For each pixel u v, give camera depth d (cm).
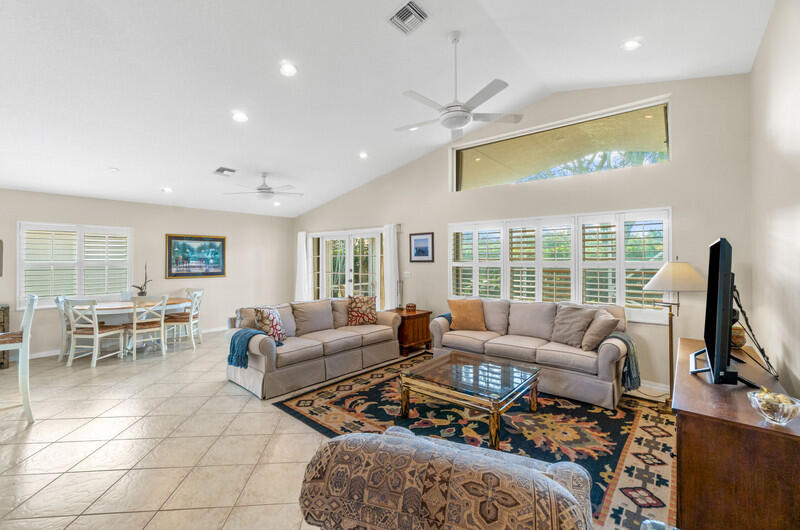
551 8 249
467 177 511
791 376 198
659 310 360
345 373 413
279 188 549
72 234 510
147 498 199
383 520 75
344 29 266
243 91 324
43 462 234
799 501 131
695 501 146
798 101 183
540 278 434
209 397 345
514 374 292
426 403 331
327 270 688
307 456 243
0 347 283
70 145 370
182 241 616
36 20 229
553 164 436
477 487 71
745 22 241
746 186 317
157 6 230
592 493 201
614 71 342
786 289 208
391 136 457
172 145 399
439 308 527
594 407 317
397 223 572
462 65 327
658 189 359
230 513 188
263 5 238
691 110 343
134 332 471
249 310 395
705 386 178
